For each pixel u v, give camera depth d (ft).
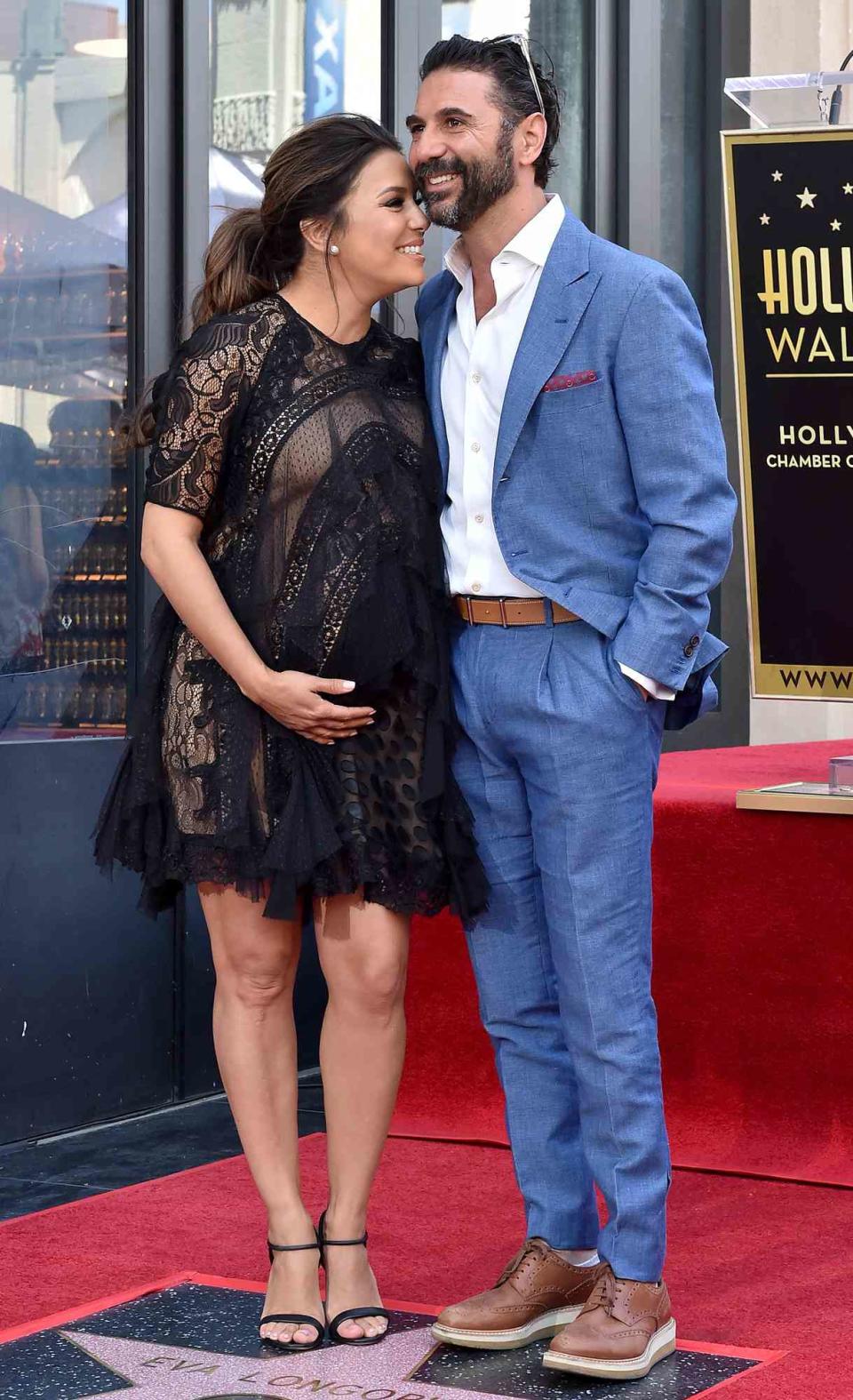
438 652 7.86
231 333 7.73
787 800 10.24
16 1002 11.62
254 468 7.73
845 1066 10.29
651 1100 7.70
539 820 7.80
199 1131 12.10
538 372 7.57
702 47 20.06
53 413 12.03
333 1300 7.95
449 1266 8.96
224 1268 8.98
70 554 12.16
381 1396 7.14
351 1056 8.02
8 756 11.51
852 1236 9.33
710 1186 10.25
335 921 7.98
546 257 7.66
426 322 8.27
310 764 7.79
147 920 12.55
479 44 7.62
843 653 9.97
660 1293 7.63
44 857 11.76
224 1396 7.13
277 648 7.77
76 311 12.21
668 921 10.77
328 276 7.89
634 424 7.48
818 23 19.51
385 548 7.76
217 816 7.71
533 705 7.64
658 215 18.97
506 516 7.72
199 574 7.71
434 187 7.57
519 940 8.12
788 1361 7.55
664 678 7.48
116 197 12.53
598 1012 7.65
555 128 7.80
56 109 12.02
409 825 7.92
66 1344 7.77
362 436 7.79
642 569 7.55
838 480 9.82
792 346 9.79
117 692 12.53
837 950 10.25
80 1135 11.97
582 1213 8.07
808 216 9.60
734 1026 10.62
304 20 14.17
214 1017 8.20
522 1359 7.64
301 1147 11.43
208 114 13.02
